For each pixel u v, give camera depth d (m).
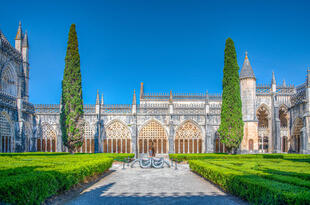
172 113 45.41
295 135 41.88
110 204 11.52
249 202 11.45
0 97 33.62
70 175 13.50
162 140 45.47
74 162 18.70
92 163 18.00
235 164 20.34
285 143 44.31
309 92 38.16
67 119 33.03
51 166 15.34
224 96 33.94
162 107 46.00
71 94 33.72
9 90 41.78
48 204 11.45
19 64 44.81
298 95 41.53
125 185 16.30
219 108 45.88
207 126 44.53
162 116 45.75
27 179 9.27
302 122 40.03
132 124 45.09
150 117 45.81
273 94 42.91
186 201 12.12
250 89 39.59
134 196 13.11
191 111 45.84
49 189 10.93
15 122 36.78
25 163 16.28
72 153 33.44
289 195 8.16
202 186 16.06
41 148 44.22
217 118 45.22
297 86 46.41
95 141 44.19
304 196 7.78
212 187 15.75
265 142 46.06
